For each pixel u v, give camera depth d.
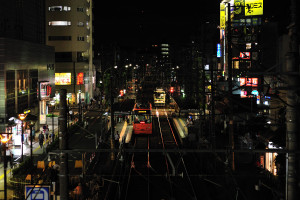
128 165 29.38
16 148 32.56
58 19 73.81
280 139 21.03
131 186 23.39
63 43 74.06
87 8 84.19
